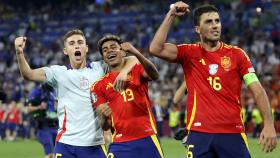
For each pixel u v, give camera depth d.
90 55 104.12
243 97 72.31
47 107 34.00
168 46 18.17
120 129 19.72
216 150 17.77
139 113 19.69
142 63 18.98
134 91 19.64
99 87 20.03
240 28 103.94
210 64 17.94
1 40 117.56
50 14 127.25
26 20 127.81
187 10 17.84
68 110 21.70
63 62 105.25
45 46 115.00
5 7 133.12
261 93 17.61
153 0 121.62
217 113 17.73
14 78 101.44
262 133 17.31
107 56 20.06
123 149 19.61
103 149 21.64
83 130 21.52
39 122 34.09
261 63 88.94
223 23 106.50
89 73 22.05
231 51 18.06
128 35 110.81
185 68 18.31
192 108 18.05
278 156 44.38
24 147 60.12
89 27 120.12
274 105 72.00
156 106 72.38
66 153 21.55
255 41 98.44
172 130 76.38
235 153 17.73
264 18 105.19
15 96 89.62
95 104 20.52
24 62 21.31
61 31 121.00
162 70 92.81
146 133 19.66
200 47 18.22
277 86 80.50
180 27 107.94
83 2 130.12
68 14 125.94
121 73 19.30
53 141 34.12
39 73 21.81
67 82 21.84
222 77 17.84
